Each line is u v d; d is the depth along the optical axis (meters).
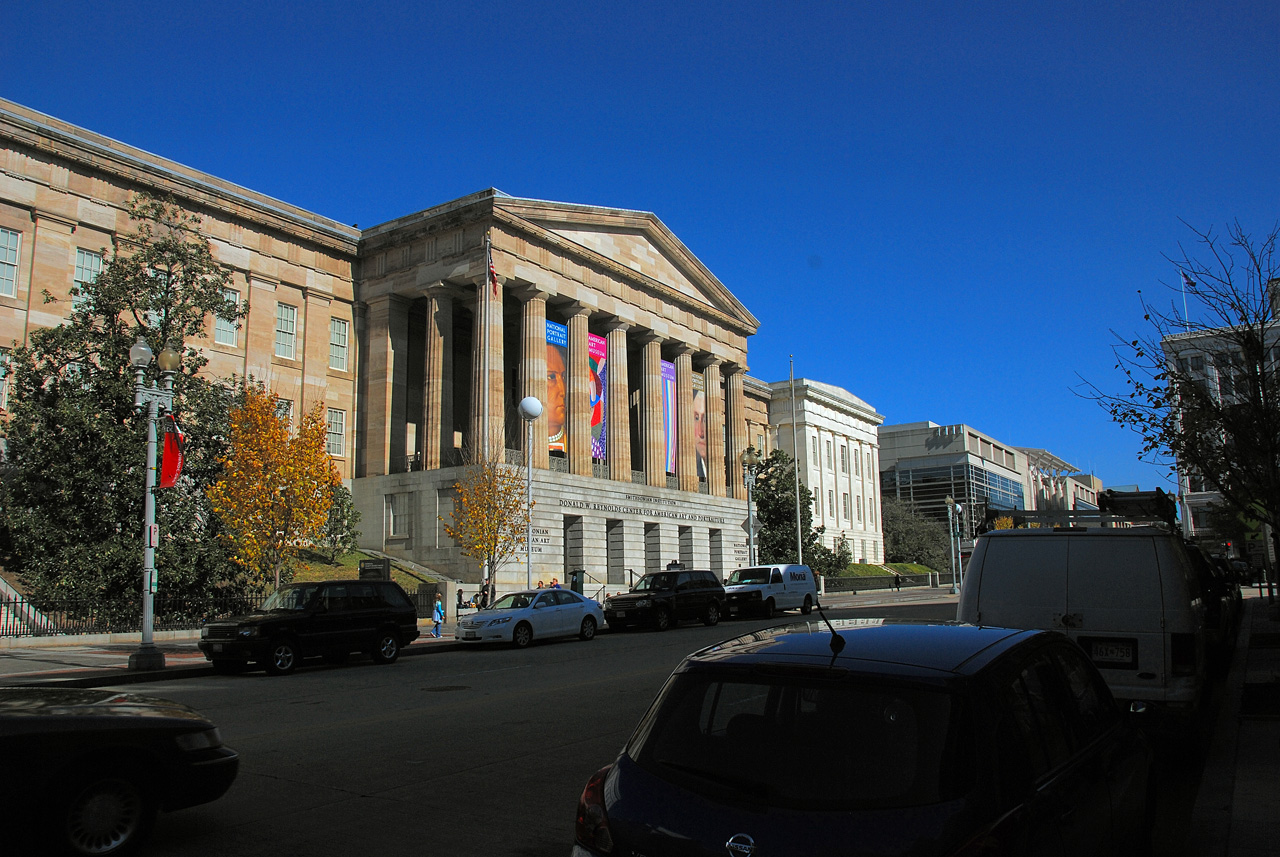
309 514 26.22
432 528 41.00
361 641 19.45
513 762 8.84
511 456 41.47
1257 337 13.71
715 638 24.70
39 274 34.22
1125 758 4.77
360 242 46.91
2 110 33.75
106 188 36.78
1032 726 3.77
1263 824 6.48
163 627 25.78
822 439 84.19
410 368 49.03
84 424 25.50
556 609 24.95
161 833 6.56
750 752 3.47
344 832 6.57
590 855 3.47
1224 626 15.34
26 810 5.52
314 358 44.19
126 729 5.99
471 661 20.19
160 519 26.03
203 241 29.45
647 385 51.97
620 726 10.77
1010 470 130.12
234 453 26.17
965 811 3.08
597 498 45.25
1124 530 9.14
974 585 9.54
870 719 3.41
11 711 5.82
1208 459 14.01
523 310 44.72
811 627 4.57
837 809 3.14
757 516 58.62
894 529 96.88
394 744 9.80
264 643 17.75
